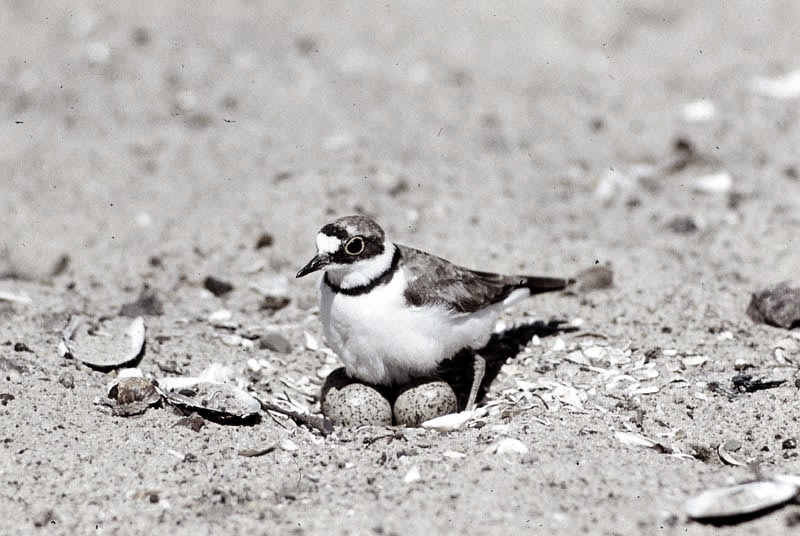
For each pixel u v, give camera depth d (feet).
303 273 27.43
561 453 26.94
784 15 68.64
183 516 24.79
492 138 53.47
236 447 28.12
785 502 24.49
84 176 49.57
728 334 34.60
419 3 72.79
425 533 23.63
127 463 26.91
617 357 33.37
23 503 25.20
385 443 28.07
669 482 25.50
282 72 62.49
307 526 24.16
